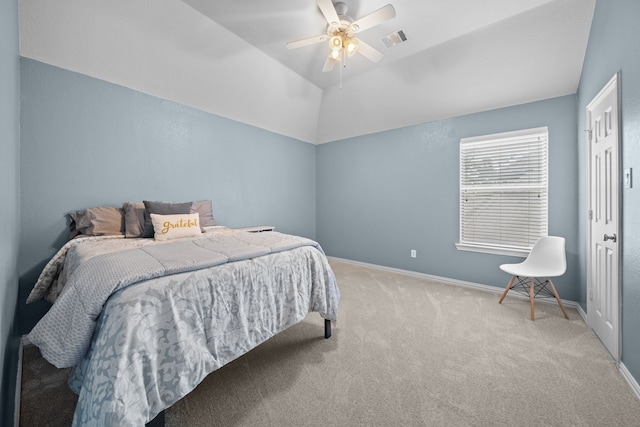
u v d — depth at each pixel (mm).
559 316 2449
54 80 2248
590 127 2244
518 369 1661
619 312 1643
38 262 2180
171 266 1275
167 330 1120
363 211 4395
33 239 2158
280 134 4363
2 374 1030
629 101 1537
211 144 3434
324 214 4914
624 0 1581
